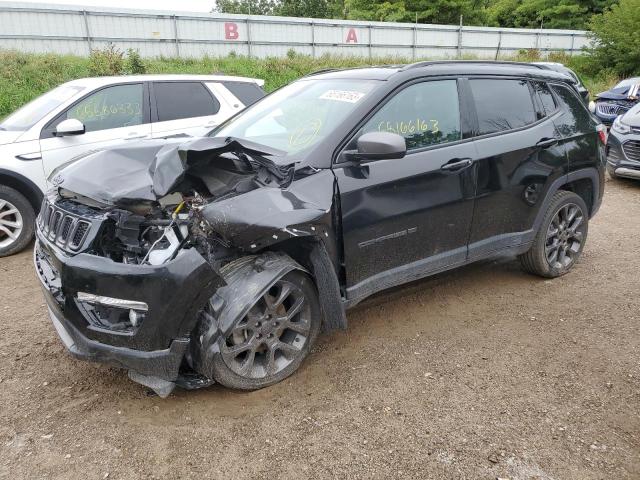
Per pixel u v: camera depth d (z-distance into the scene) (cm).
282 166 323
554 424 293
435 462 264
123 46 2512
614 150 910
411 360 357
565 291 471
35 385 326
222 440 279
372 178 344
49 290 295
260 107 434
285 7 5638
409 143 371
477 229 414
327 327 335
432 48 3262
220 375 299
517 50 3459
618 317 422
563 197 473
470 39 3347
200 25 2655
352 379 334
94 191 303
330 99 381
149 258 279
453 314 425
